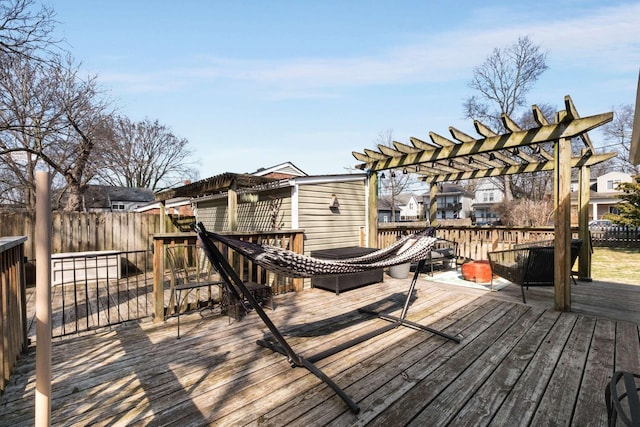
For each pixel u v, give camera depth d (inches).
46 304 59.3
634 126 119.5
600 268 318.3
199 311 172.2
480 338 132.0
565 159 165.8
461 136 196.9
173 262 164.7
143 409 84.3
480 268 239.8
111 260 273.7
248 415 81.6
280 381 98.3
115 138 544.7
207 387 95.0
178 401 87.8
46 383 59.3
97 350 121.5
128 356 116.1
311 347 123.1
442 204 1624.0
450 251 296.2
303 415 81.5
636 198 478.6
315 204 245.3
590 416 80.8
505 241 316.5
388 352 118.6
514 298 195.6
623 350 120.0
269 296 175.8
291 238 215.5
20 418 80.5
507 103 872.3
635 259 382.9
